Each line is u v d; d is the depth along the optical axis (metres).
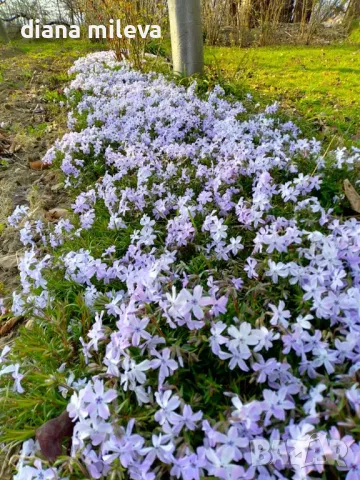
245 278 2.20
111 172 3.72
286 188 2.48
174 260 2.23
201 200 2.68
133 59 6.43
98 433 1.40
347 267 2.03
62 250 2.72
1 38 12.05
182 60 5.90
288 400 1.41
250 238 2.51
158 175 3.16
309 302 1.83
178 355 1.57
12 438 1.71
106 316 2.16
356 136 4.15
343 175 2.83
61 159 4.04
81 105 5.06
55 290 2.45
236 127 3.67
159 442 1.34
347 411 1.37
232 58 7.82
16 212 3.03
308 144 3.09
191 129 4.16
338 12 10.96
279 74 6.67
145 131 4.06
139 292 1.77
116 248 2.69
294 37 9.98
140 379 1.52
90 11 9.55
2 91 6.62
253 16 10.23
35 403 1.77
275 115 4.34
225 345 1.68
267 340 1.54
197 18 5.70
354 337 1.54
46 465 1.57
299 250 2.00
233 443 1.30
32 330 2.20
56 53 9.66
